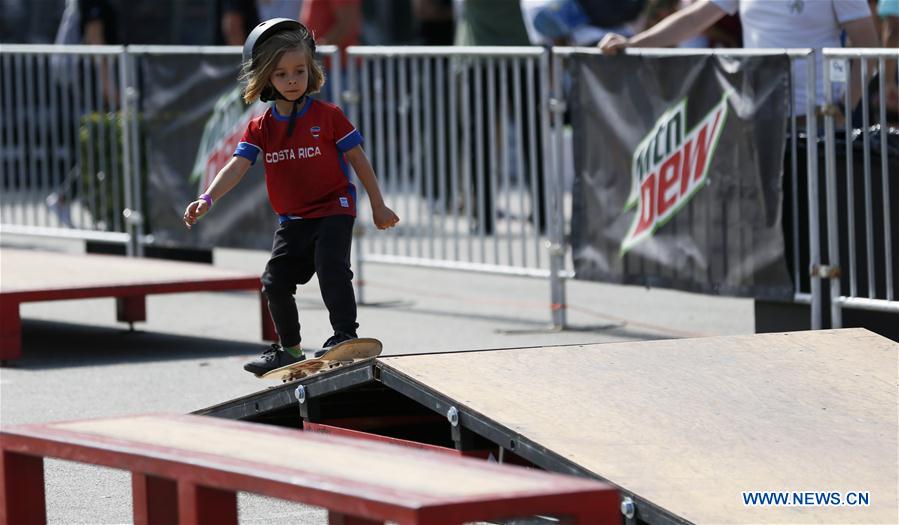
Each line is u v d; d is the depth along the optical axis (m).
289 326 15.23
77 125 28.86
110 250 29.36
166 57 26.77
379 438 12.16
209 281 20.55
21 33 51.59
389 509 7.20
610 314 23.53
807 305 18.77
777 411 11.47
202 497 8.23
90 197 28.80
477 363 12.31
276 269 15.06
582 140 21.20
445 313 23.84
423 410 13.73
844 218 18.25
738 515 9.29
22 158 30.06
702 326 22.12
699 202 19.45
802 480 9.93
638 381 12.11
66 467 13.91
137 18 49.47
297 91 14.58
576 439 10.49
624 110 20.47
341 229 14.88
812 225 18.17
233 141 25.30
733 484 9.84
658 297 25.59
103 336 22.08
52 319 23.98
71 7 36.41
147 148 27.36
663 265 20.06
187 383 18.00
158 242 27.30
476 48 23.00
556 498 7.42
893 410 11.58
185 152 26.56
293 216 15.03
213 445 8.74
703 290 19.50
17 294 19.30
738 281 19.05
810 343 13.59
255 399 13.16
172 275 20.86
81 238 28.81
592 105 20.98
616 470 9.95
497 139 27.30
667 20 20.98
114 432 9.26
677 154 19.70
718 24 23.45
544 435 10.52
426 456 8.38
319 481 7.62
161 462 8.39
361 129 25.36
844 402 11.79
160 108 26.97
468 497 7.25
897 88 19.92
